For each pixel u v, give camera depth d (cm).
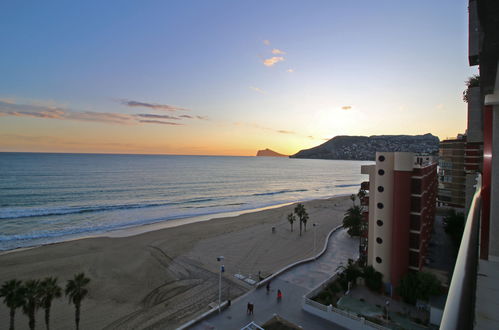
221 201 10656
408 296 2600
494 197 532
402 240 2742
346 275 3012
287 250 4844
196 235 5706
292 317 2500
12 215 7138
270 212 8331
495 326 313
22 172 15925
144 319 2761
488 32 365
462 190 5128
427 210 3378
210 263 4200
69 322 2711
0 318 2742
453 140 5347
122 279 3619
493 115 550
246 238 5525
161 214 8012
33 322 2211
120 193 11019
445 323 198
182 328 2325
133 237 5516
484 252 531
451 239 4188
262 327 2252
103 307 2972
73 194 10212
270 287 3073
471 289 228
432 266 3228
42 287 2239
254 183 16925
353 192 14538
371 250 3059
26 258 4250
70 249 4691
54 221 6800
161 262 4203
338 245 4784
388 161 2831
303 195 13000
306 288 3052
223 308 2650
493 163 547
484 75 495
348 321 2339
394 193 2788
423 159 3406
